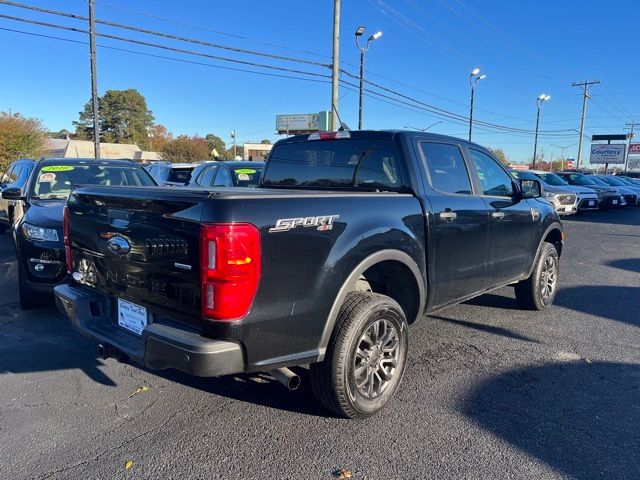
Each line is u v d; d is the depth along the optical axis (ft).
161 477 9.14
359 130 14.24
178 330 9.21
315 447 10.14
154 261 9.76
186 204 9.02
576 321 18.79
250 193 9.27
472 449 10.12
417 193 12.94
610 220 61.87
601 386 13.11
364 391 11.12
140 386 12.93
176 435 10.57
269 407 11.83
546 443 10.36
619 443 10.39
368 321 10.76
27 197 21.71
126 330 11.14
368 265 10.94
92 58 70.49
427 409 11.77
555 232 20.57
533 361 14.79
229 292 8.65
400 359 11.91
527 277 18.84
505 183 17.26
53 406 11.81
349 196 10.87
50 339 16.25
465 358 14.98
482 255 15.31
